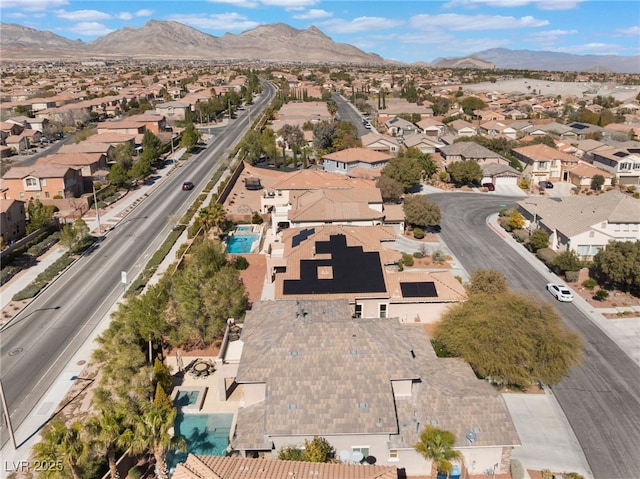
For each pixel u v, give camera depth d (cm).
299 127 14875
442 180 11244
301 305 4431
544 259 7062
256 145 12700
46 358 4856
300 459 3198
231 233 8281
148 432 3022
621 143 12862
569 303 5925
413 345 4241
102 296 6078
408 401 3550
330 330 3847
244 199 10069
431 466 3372
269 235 8119
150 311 4656
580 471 3509
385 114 18525
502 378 4144
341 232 6131
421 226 8219
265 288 6262
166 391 4225
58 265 6862
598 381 4472
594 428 3909
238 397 4272
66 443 2962
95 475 3347
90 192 10381
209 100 19638
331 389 3466
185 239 7912
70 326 5428
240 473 2920
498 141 13212
